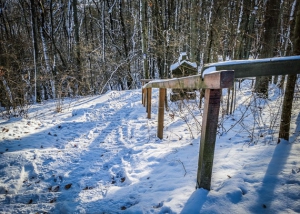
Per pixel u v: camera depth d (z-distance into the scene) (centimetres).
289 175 187
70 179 266
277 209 152
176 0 1218
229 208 157
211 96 157
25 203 219
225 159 246
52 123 566
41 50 1334
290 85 240
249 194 170
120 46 1573
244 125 371
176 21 1141
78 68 1343
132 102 833
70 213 192
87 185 250
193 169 237
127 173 264
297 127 304
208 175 177
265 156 233
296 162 208
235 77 153
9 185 253
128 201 201
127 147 362
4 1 1187
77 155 341
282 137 263
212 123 163
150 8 1046
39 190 245
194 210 160
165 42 894
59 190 243
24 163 307
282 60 155
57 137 445
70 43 1481
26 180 270
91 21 1738
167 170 251
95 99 994
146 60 804
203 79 164
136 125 507
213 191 178
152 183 226
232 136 331
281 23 696
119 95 1022
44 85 1196
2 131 457
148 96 554
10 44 1087
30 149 367
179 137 379
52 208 206
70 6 1522
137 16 1391
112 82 1539
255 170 205
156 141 375
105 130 489
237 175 198
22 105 715
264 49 545
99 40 1664
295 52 225
